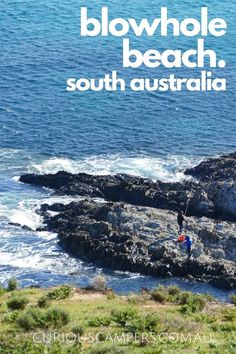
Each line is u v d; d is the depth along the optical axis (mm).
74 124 106250
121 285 71375
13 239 78688
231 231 77688
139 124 107188
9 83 117562
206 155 99562
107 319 44906
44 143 100500
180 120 109188
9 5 148000
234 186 83125
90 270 74375
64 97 114312
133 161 96750
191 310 49750
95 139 102125
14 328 43656
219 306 52562
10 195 87562
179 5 152750
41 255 76312
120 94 116000
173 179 91938
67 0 151875
